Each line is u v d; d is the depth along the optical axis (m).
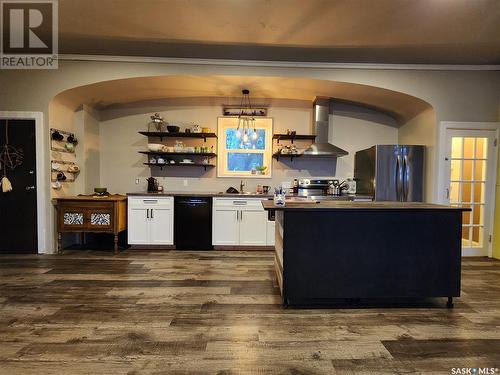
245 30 3.25
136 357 1.85
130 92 4.71
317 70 4.12
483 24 3.04
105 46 3.72
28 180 4.20
